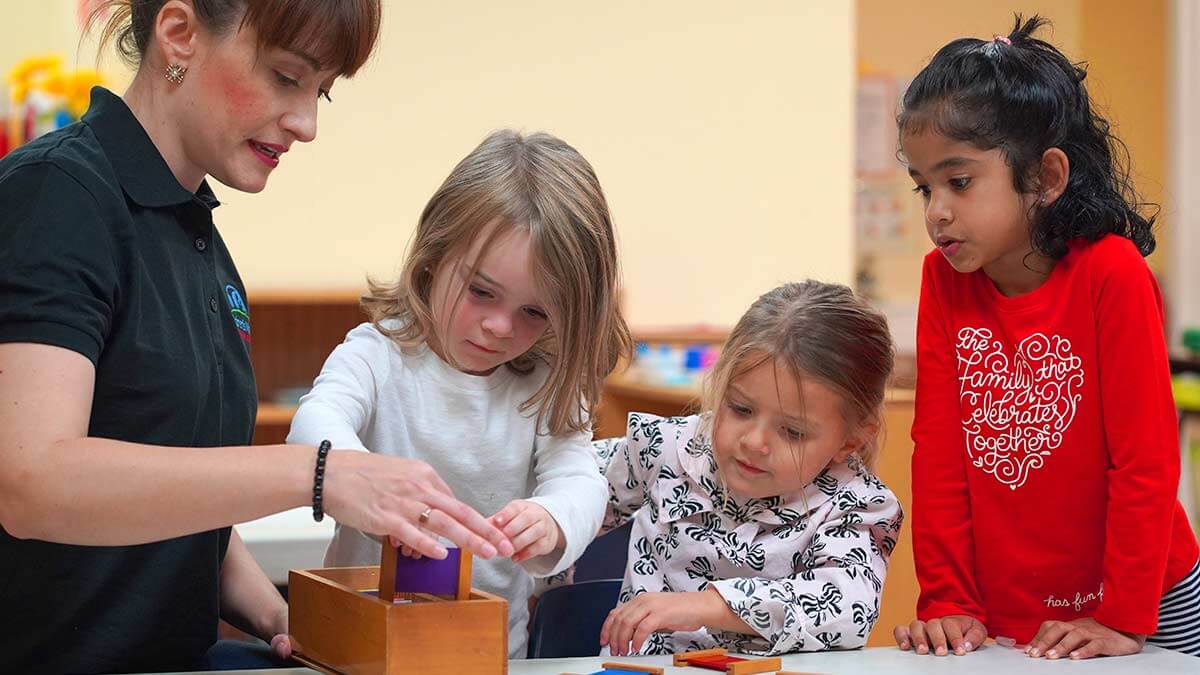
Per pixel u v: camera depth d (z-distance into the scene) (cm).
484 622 104
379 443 142
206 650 132
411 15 403
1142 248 149
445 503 102
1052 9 585
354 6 115
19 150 117
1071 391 143
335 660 110
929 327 156
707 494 152
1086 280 141
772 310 147
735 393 145
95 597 122
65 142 116
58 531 99
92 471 97
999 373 149
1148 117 581
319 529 177
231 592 145
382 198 401
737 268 439
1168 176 577
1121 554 135
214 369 127
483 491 144
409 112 404
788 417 142
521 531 117
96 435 116
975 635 135
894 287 582
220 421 128
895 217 580
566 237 130
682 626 130
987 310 151
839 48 446
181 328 122
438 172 407
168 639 127
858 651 133
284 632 137
